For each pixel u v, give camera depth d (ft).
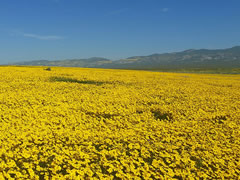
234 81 117.60
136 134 32.83
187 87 80.94
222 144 30.66
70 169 23.38
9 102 44.32
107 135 31.27
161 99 59.26
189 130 35.78
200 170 24.88
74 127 34.63
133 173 22.94
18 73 94.22
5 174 20.27
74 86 71.20
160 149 28.86
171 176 22.52
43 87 65.31
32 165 22.98
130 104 51.62
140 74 133.59
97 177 22.25
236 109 51.52
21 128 31.42
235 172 24.70
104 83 83.30
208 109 49.73
